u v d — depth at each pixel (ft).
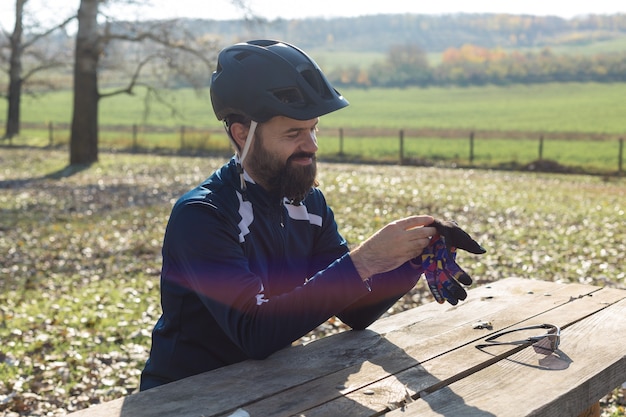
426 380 6.99
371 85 294.25
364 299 8.47
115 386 18.45
